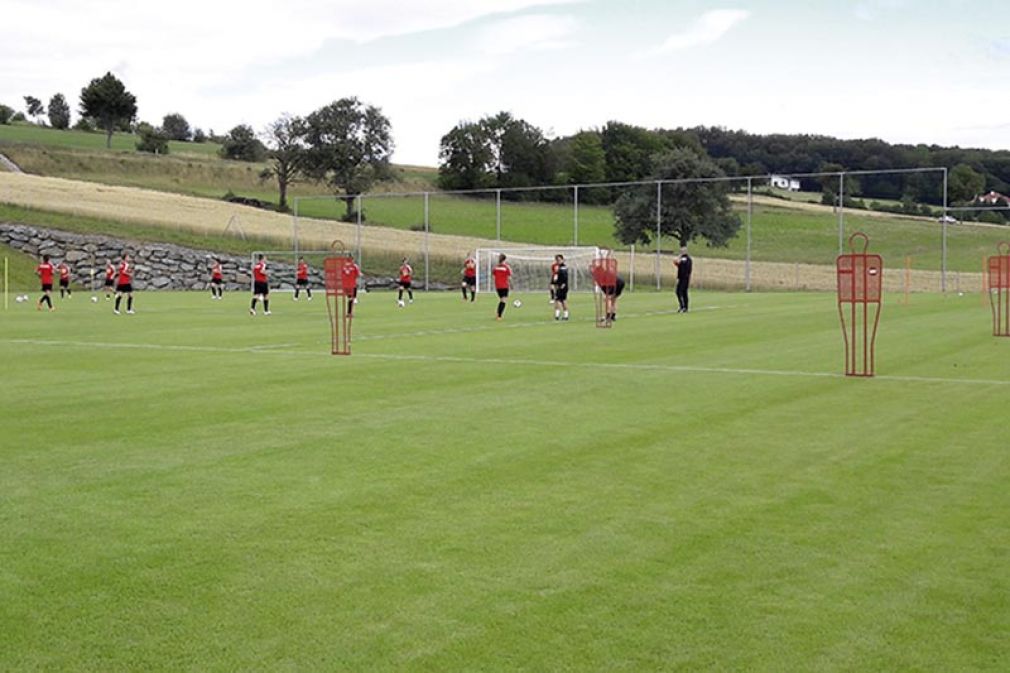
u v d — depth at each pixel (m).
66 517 7.59
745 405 12.84
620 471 9.08
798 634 5.30
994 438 10.58
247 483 8.64
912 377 15.59
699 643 5.19
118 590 5.98
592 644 5.18
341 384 14.98
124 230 64.62
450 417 11.98
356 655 5.05
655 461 9.48
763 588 5.99
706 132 110.88
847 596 5.85
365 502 7.99
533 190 66.06
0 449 10.16
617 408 12.62
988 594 5.88
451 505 7.90
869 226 63.69
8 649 5.15
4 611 5.66
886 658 5.01
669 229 65.50
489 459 9.59
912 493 8.25
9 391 14.36
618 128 100.62
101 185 86.31
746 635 5.29
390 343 21.92
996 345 20.88
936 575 6.22
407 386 14.74
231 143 125.44
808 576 6.20
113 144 130.88
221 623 5.46
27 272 58.91
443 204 73.19
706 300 42.34
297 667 4.91
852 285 16.14
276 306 40.34
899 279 54.44
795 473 8.98
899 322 27.73
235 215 74.88
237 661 4.98
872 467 9.20
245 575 6.24
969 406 12.72
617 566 6.40
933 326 26.25
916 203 61.12
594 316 31.55
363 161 100.81
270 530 7.22
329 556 6.61
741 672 4.85
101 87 124.94
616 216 66.38
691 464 9.35
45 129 141.62
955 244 61.94
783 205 67.56
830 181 65.31
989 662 4.96
